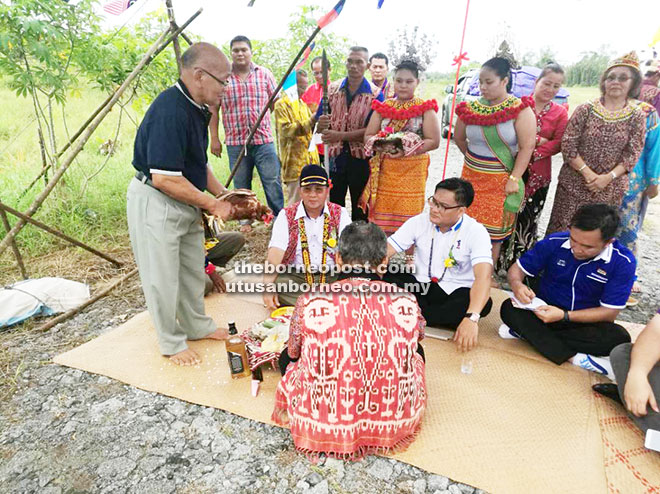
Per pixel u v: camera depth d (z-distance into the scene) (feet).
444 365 9.07
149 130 7.82
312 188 9.45
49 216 15.23
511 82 11.19
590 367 8.80
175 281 8.75
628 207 11.41
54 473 6.71
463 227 9.73
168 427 7.54
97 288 12.32
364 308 6.13
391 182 12.80
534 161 12.07
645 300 11.84
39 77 13.88
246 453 7.03
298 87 16.78
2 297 10.48
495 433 7.29
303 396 6.56
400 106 12.35
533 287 10.28
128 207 8.61
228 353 8.43
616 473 6.57
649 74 12.61
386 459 6.84
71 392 8.35
